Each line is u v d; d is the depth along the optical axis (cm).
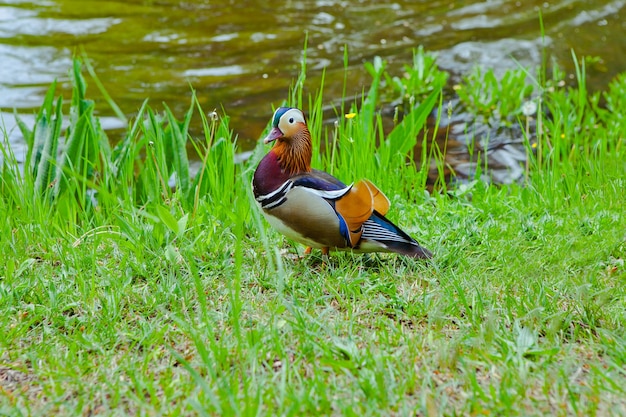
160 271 880
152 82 1762
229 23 2105
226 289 855
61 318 790
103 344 749
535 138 1584
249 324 775
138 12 2166
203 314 770
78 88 1201
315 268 916
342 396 654
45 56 1861
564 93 1672
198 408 614
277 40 1994
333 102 1698
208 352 716
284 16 2159
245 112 1641
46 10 2148
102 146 1178
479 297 799
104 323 784
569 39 1995
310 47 1953
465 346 733
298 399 639
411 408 639
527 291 834
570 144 1502
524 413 625
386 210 891
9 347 750
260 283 863
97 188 1022
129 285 857
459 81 1808
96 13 2148
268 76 1803
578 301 805
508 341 724
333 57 1903
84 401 661
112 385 677
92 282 839
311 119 1192
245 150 1494
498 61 1888
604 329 756
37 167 1162
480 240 966
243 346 723
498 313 796
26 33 1986
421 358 715
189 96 1703
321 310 812
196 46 1953
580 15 2133
